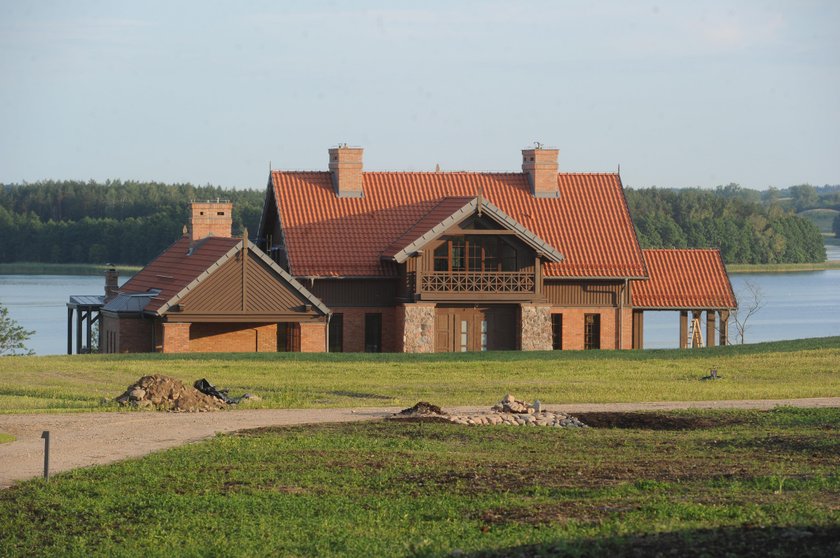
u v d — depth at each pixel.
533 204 101.25
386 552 28.64
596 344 96.75
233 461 40.00
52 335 149.75
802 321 181.12
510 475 36.91
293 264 91.69
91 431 47.22
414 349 89.25
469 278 90.31
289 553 29.48
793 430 46.84
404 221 97.44
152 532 31.89
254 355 79.62
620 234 99.50
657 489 34.22
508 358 79.06
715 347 86.00
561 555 25.95
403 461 39.53
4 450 43.06
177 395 55.09
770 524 27.61
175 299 83.25
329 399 59.00
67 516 33.84
